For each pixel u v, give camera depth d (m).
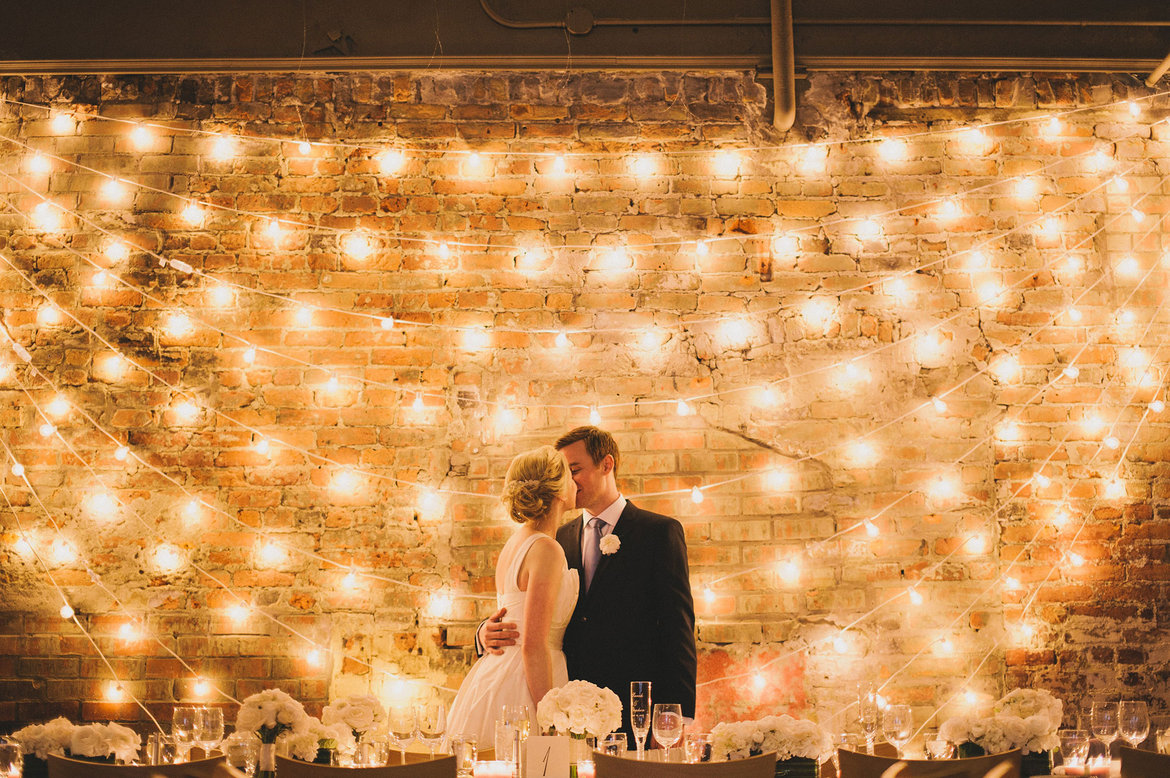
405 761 2.40
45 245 3.69
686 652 2.85
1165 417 3.66
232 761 2.16
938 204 3.77
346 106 3.78
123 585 3.49
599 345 3.65
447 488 3.56
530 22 3.79
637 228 3.72
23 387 3.60
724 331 3.67
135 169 3.74
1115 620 3.53
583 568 3.07
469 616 3.49
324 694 3.44
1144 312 3.73
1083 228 3.76
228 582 3.50
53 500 3.54
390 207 3.72
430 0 3.81
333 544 3.52
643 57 3.77
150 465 3.56
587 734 2.31
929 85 3.82
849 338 3.68
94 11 3.78
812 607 3.51
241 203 3.72
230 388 3.61
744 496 3.57
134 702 3.43
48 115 3.77
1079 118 3.81
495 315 3.66
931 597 3.53
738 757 2.21
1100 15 3.82
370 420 3.60
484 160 3.75
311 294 3.66
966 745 2.37
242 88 3.78
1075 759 2.32
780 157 3.78
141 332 3.64
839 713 3.44
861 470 3.59
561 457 2.94
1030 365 3.68
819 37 3.82
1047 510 3.59
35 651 3.45
